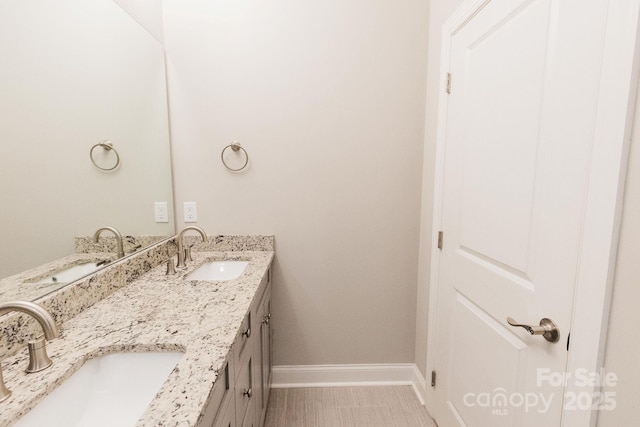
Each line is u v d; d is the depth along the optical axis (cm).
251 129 175
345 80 174
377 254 187
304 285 187
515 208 97
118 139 131
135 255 136
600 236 66
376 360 193
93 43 116
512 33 99
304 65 172
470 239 125
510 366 100
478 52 119
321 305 189
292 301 188
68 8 103
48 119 93
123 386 78
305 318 189
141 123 149
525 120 92
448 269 146
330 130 177
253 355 119
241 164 177
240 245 182
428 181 171
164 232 170
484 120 115
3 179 78
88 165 112
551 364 82
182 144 174
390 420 163
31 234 87
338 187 181
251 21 168
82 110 109
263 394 147
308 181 180
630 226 61
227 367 80
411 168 182
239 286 123
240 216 181
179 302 106
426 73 175
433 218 161
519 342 96
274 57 171
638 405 59
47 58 93
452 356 142
